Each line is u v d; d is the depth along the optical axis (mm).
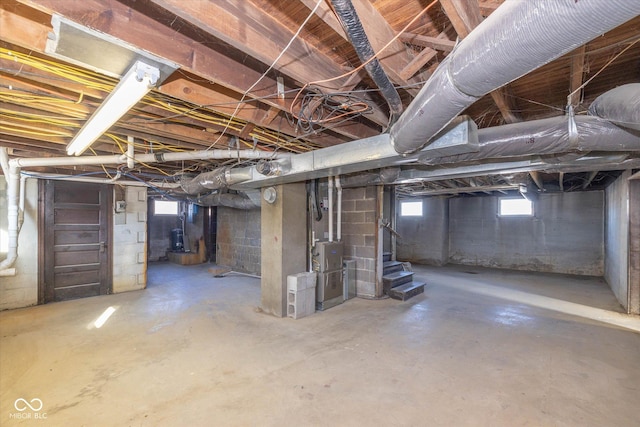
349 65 1958
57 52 1329
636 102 1403
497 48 935
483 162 3246
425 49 1696
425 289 5535
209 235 8523
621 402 2166
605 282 6090
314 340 3229
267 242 4184
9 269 4074
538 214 7473
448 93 1236
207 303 4570
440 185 6105
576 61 1622
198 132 2887
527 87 2225
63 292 4684
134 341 3199
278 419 1998
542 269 7391
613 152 2576
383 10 1502
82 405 2137
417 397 2230
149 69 1447
